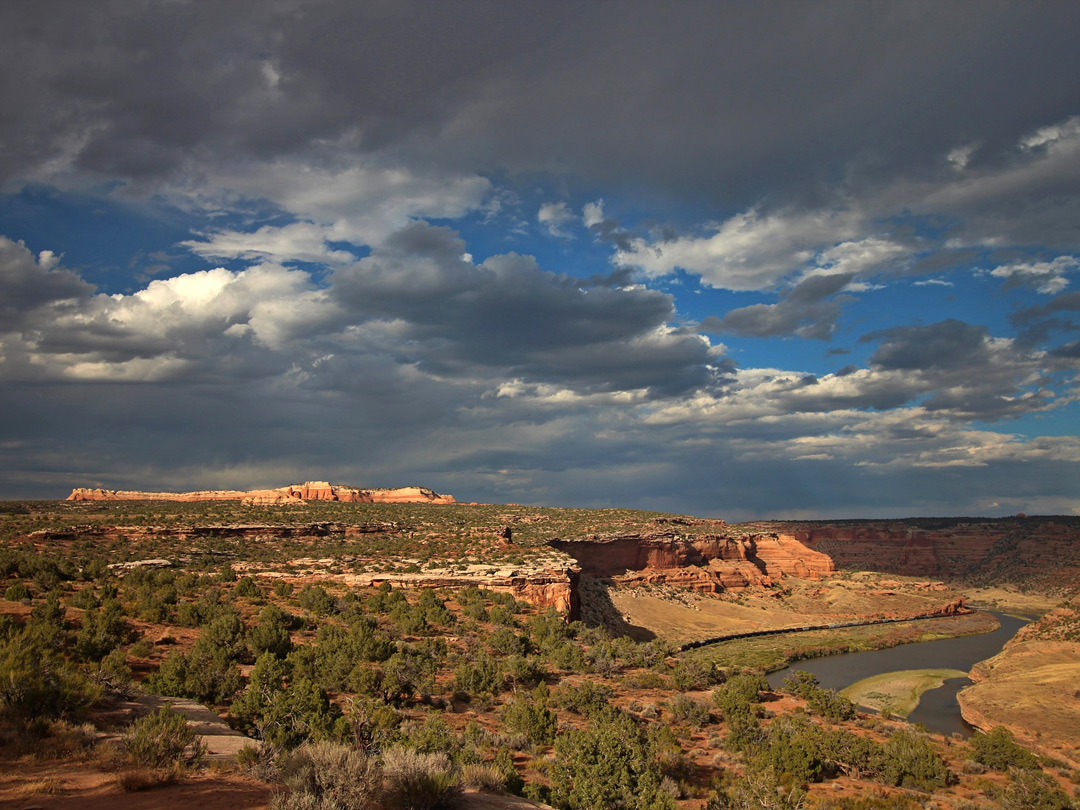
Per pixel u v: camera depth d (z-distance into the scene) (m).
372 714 31.61
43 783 13.21
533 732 39.75
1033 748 58.12
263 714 30.34
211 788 14.04
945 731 66.69
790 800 33.06
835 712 62.78
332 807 12.91
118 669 31.16
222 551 104.31
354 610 70.88
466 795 17.02
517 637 70.62
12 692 18.02
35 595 58.28
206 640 44.59
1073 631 89.69
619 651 80.25
